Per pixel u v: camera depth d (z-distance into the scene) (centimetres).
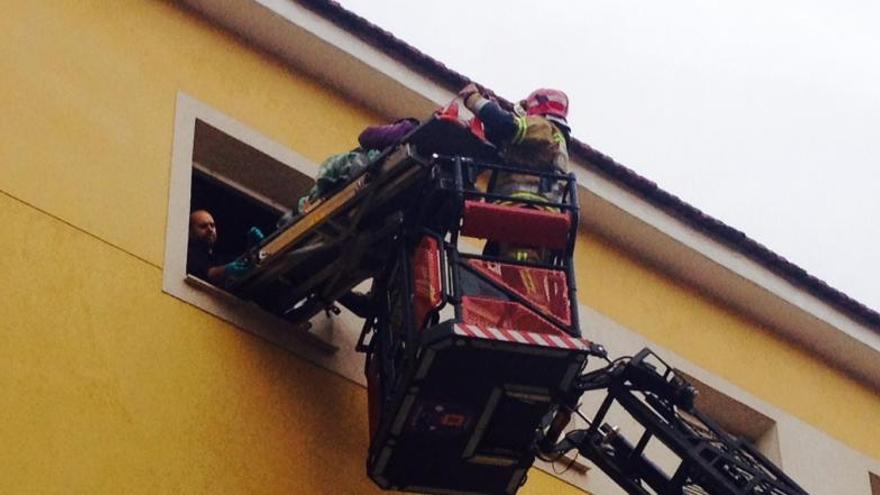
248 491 1317
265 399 1376
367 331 1430
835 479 1855
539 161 1362
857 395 1953
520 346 1274
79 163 1384
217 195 1566
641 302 1812
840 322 1922
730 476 1446
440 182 1334
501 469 1353
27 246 1303
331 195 1370
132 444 1267
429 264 1329
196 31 1575
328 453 1391
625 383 1456
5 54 1400
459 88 1706
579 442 1460
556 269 1338
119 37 1502
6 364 1232
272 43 1622
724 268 1856
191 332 1362
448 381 1296
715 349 1852
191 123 1501
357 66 1650
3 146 1343
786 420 1856
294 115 1606
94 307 1312
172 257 1391
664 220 1825
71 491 1212
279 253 1395
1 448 1192
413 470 1348
